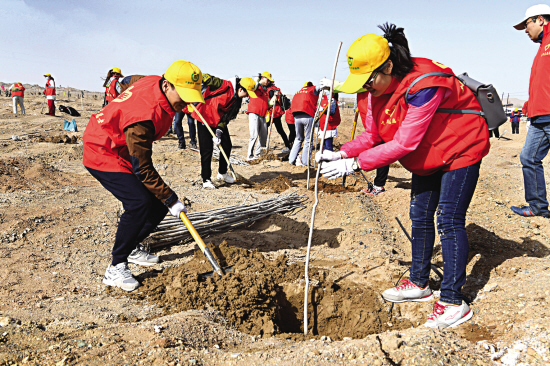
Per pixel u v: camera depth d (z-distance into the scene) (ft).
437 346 7.77
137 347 8.14
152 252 14.20
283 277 12.38
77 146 32.65
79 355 7.72
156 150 33.04
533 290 9.59
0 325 8.64
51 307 9.93
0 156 27.63
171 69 9.93
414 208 10.57
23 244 13.34
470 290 11.12
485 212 17.54
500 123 9.44
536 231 15.20
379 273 12.77
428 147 9.04
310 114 27.37
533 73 15.38
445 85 8.25
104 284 11.59
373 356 7.64
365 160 9.17
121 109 10.05
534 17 15.01
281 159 33.22
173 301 10.75
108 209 17.46
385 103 9.08
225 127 22.61
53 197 18.39
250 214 17.03
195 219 15.49
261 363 7.86
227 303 10.68
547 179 25.36
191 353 8.06
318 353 8.04
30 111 64.85
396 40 8.45
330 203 18.74
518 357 7.47
